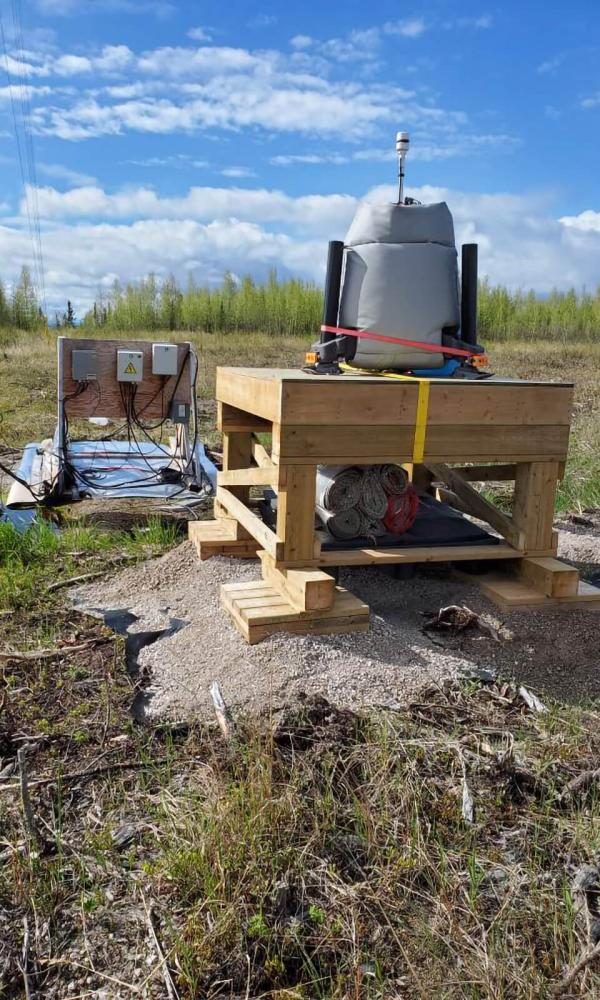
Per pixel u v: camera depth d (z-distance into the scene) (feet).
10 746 9.54
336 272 13.58
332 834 8.00
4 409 35.78
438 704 10.41
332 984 6.45
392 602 13.30
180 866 7.45
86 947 6.86
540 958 6.73
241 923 6.95
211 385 44.96
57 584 14.66
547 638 12.18
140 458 23.75
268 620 11.43
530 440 12.82
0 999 6.40
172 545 17.12
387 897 7.25
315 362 14.01
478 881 7.45
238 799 8.18
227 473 15.69
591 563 15.76
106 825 8.19
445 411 12.28
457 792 8.63
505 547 13.43
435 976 6.50
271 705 10.15
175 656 11.60
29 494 20.18
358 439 12.01
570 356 64.54
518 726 10.05
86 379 20.94
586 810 8.45
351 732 9.66
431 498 16.02
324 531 13.44
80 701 10.59
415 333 13.33
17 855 7.66
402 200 13.65
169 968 6.63
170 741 9.50
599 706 10.64
